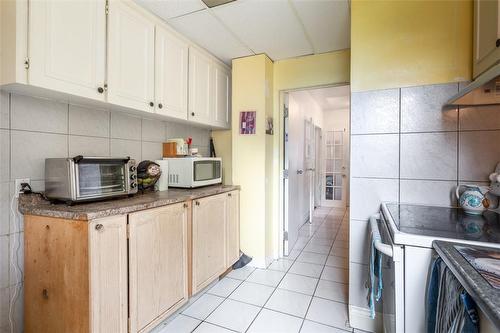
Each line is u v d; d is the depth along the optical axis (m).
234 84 2.72
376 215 1.57
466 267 0.69
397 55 1.58
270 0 1.74
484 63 1.27
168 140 2.40
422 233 0.98
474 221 1.18
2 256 1.35
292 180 3.17
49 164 1.45
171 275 1.71
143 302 1.49
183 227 1.83
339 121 5.75
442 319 0.77
